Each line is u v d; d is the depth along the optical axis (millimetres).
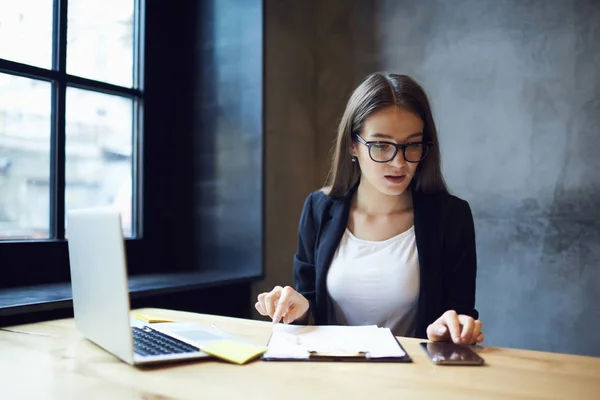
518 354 968
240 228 2066
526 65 1932
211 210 2135
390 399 724
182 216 2191
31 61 1688
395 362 913
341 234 1491
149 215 2076
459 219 1438
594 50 1816
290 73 2191
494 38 1993
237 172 2072
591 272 1805
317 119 2361
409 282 1397
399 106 1290
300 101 2252
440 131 2094
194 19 2199
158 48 2105
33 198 1707
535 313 1896
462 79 2051
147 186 2066
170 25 2154
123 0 1995
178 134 2186
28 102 1685
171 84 2160
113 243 863
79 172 1838
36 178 1714
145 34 2049
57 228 1756
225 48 2119
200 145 2172
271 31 2082
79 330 1112
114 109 1963
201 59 2180
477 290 2002
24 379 827
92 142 1883
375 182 1341
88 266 990
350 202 1534
